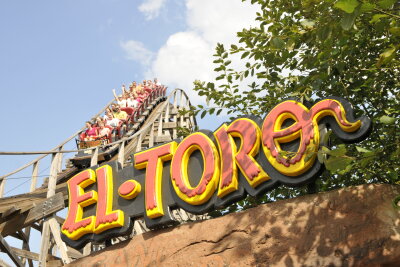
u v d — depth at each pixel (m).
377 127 7.48
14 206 10.17
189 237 7.84
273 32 7.29
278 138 7.39
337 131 6.90
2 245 9.62
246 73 8.03
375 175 7.12
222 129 8.10
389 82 7.34
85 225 8.89
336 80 7.00
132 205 8.69
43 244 10.09
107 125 19.00
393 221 6.25
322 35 5.71
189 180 8.30
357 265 6.19
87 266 8.65
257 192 7.45
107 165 9.26
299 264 6.60
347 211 6.59
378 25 5.25
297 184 7.07
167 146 8.62
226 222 7.58
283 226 6.99
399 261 6.00
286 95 8.40
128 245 8.46
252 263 6.98
